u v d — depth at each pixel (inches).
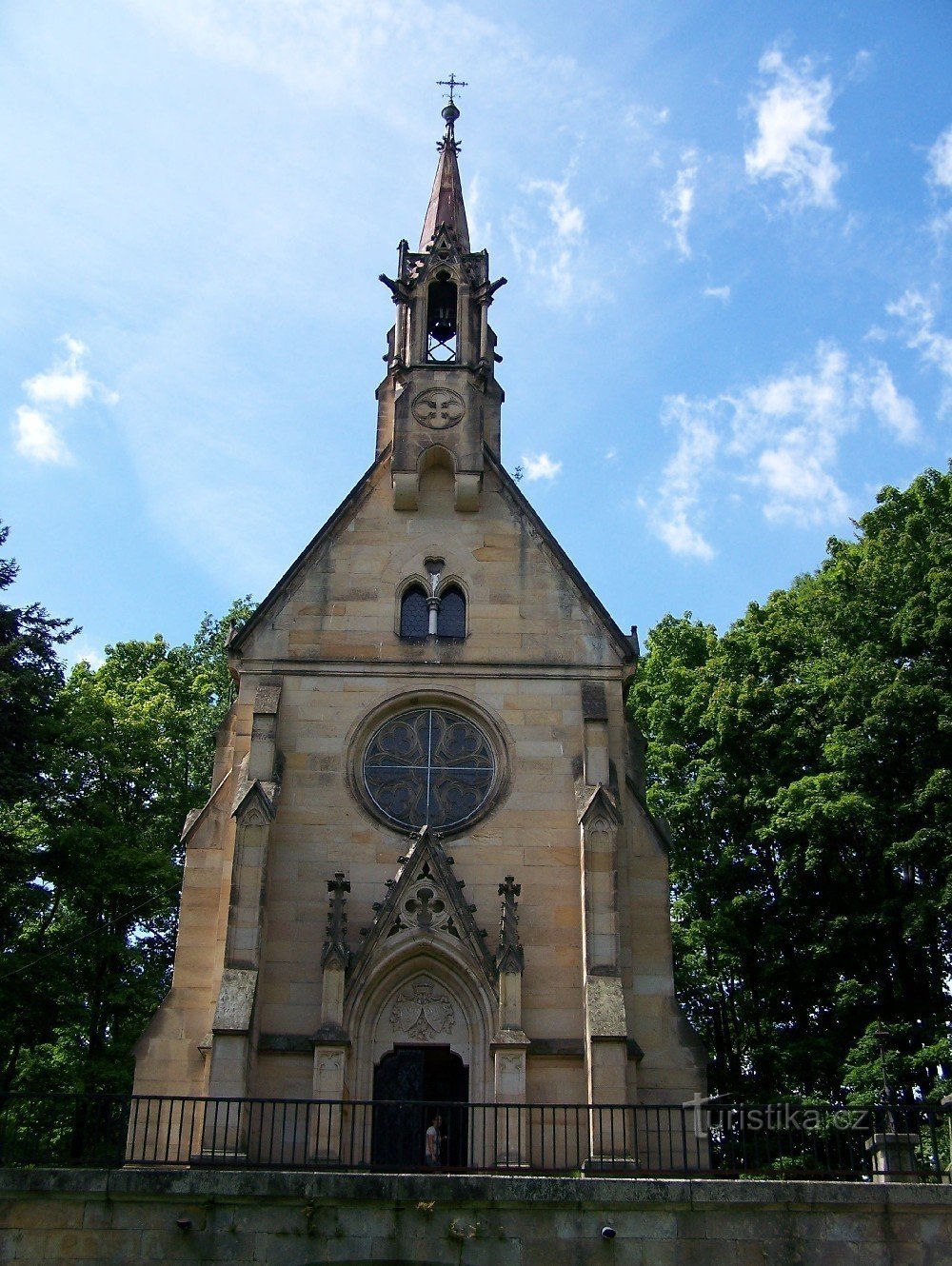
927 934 1622.8
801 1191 959.0
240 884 1254.9
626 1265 940.0
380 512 1505.9
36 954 1706.4
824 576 2076.8
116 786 1994.3
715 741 1962.4
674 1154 1215.6
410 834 1344.7
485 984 1247.5
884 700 1689.2
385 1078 1250.0
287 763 1371.8
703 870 1983.3
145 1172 952.9
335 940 1245.7
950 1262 944.3
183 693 2356.1
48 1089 1670.8
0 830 1723.7
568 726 1400.1
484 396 1605.6
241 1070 1168.2
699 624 2351.1
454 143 1964.8
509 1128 1187.9
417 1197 952.3
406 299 1647.4
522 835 1344.7
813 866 1743.4
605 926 1258.0
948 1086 1354.6
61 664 1699.1
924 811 1663.4
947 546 1788.9
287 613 1444.4
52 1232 936.3
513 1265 937.5
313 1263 935.0
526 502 1512.1
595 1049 1192.2
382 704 1401.3
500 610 1456.7
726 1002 1978.3
